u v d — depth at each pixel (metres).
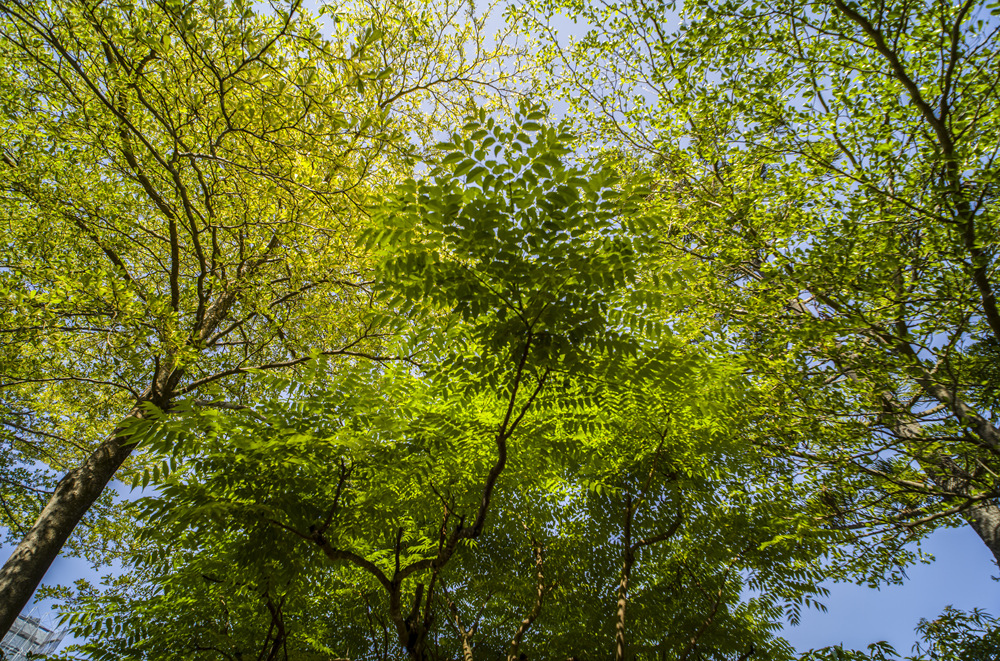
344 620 8.26
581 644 7.67
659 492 7.70
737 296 8.80
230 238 11.20
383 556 7.33
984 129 7.93
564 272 4.22
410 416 5.55
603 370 5.35
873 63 9.28
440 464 5.66
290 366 10.62
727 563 7.88
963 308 7.22
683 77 11.27
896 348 8.01
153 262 11.92
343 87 7.55
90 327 9.27
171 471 5.05
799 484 8.67
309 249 10.26
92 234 9.55
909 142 8.73
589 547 8.18
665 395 6.30
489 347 4.85
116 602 7.48
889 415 8.17
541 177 4.05
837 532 7.96
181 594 7.23
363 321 10.17
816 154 8.98
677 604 7.64
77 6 7.12
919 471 8.52
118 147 8.95
